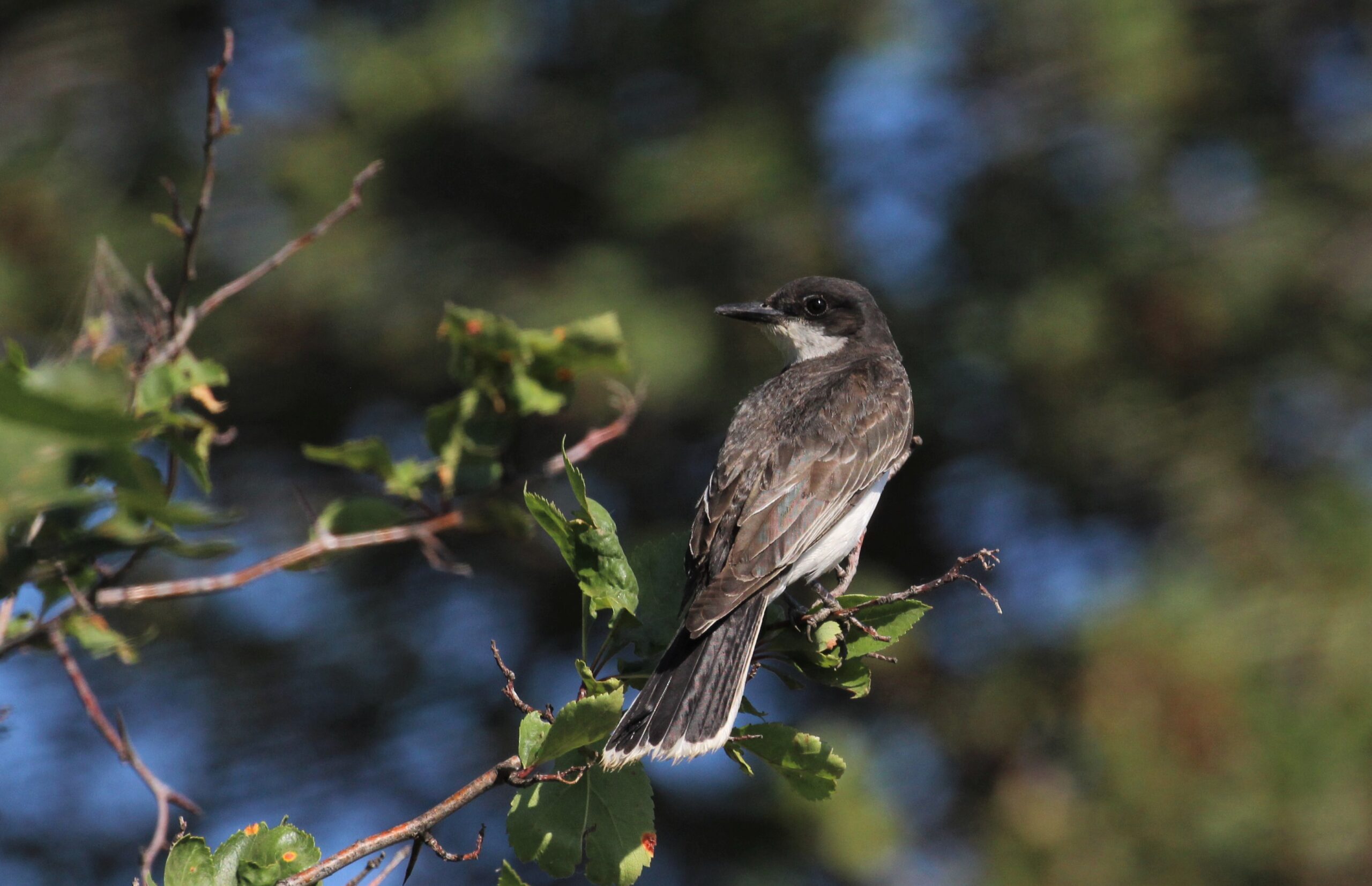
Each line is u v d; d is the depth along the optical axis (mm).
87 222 12953
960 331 13383
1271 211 13531
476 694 13383
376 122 13508
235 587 6320
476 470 7105
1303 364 13406
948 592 13641
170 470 5832
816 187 13328
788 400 7633
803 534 6887
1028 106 13852
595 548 4914
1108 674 12141
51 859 12445
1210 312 13227
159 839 5262
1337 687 11734
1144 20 13727
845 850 12820
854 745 13117
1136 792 11898
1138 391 13391
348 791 13094
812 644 5527
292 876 4449
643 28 13781
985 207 13680
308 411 13484
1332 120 14070
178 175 13258
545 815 4855
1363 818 11539
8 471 3953
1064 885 11969
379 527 7141
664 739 5121
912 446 7895
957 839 13180
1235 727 11734
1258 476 13047
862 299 9094
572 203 13961
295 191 13320
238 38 14031
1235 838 11703
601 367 7141
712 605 5633
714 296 13258
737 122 13484
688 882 13367
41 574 5102
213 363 5977
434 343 13297
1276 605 12180
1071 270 13438
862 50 13406
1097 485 13570
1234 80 13852
